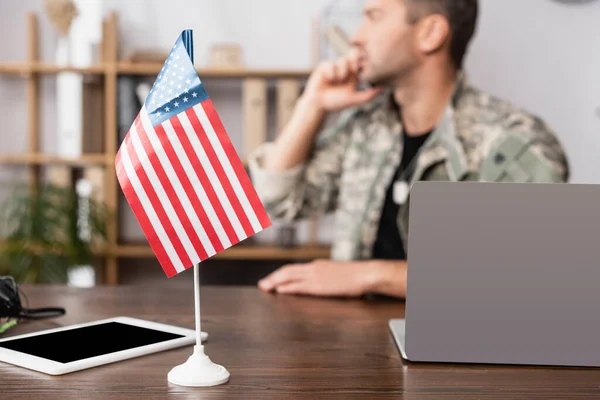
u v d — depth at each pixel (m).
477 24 3.31
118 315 1.20
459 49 2.88
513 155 2.67
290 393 0.76
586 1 3.29
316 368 0.87
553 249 0.90
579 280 0.90
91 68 3.16
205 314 1.22
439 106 2.84
